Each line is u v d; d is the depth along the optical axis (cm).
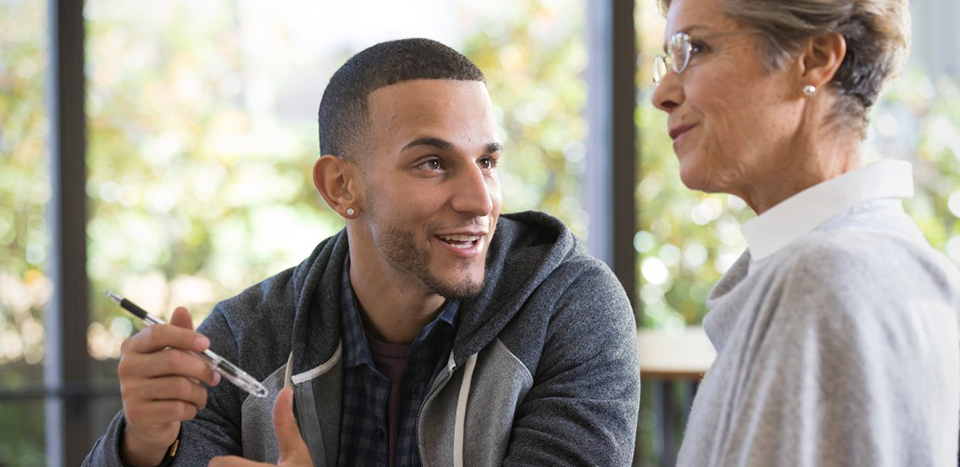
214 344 132
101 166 304
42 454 305
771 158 86
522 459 121
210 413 129
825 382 73
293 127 313
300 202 314
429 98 117
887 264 77
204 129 309
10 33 298
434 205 117
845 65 84
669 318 329
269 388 130
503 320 126
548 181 326
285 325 132
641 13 322
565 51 325
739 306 84
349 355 130
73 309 302
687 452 85
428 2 317
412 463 129
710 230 331
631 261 325
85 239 303
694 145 88
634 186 324
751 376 77
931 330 78
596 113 327
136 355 108
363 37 314
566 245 134
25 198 301
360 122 121
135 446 114
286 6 311
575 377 127
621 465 124
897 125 323
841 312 74
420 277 120
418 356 129
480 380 128
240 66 310
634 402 130
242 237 312
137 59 305
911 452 76
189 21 308
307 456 104
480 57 321
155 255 308
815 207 83
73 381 304
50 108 301
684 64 88
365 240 125
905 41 87
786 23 82
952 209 324
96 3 303
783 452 73
